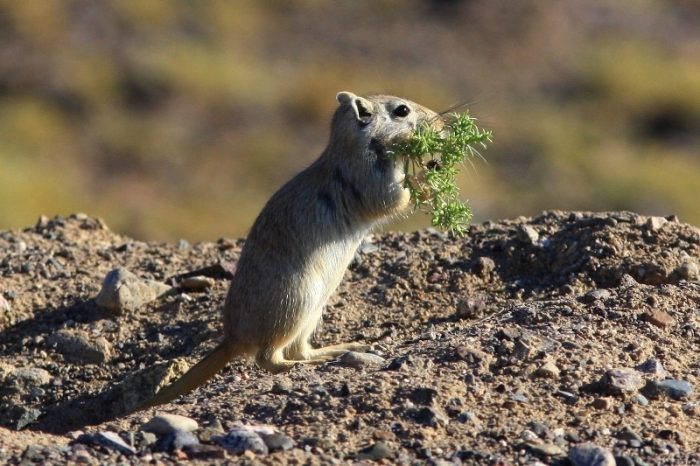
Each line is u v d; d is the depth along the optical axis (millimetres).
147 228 33094
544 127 40375
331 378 9375
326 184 11383
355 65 46344
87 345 11992
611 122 41938
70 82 41156
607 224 12453
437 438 8250
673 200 36250
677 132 41938
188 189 36469
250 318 11023
